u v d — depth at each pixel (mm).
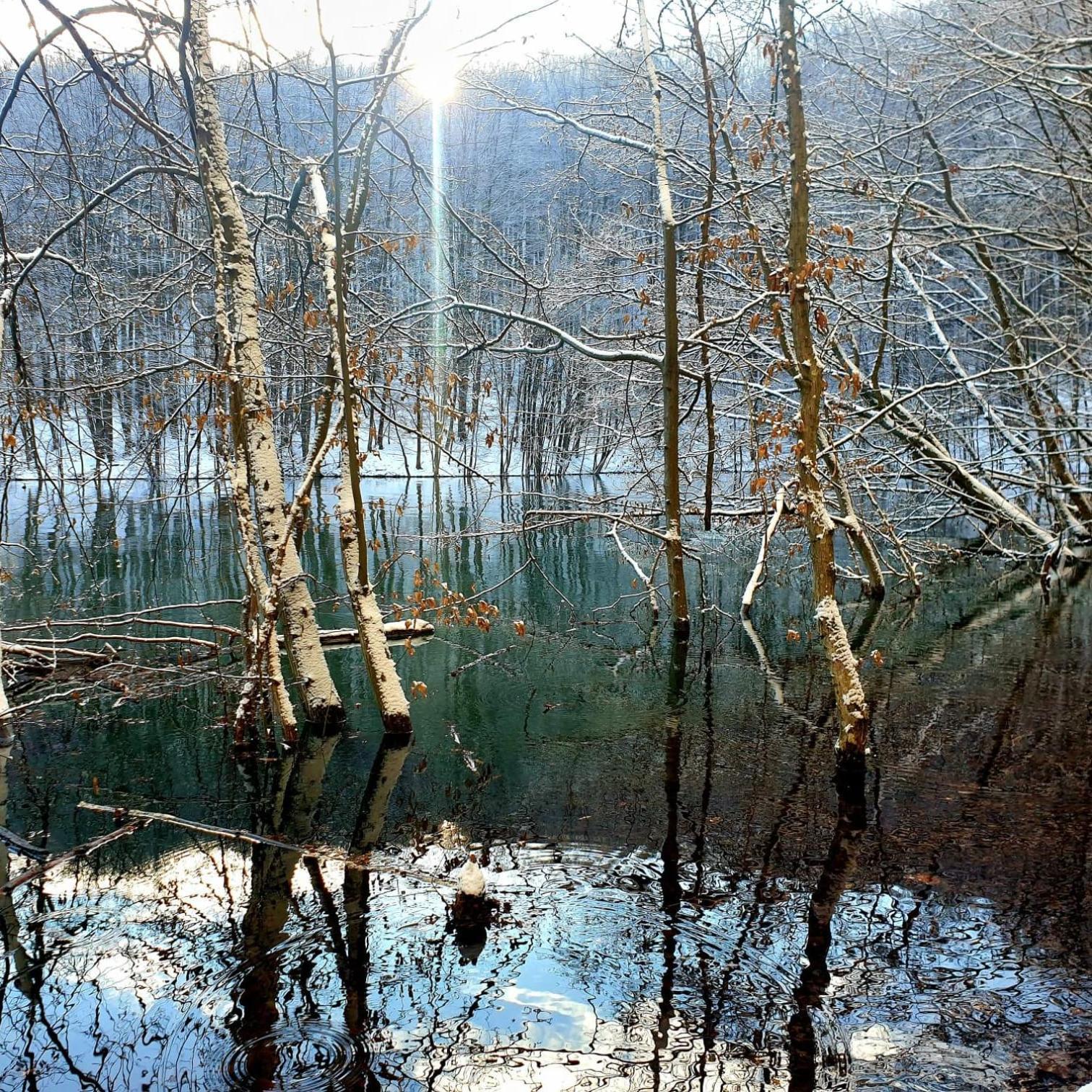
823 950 4223
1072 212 14422
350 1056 3500
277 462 7512
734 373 14797
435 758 6988
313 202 10477
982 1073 3369
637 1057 3477
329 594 13398
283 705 7246
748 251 11398
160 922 4535
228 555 16297
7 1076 3393
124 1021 3725
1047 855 5168
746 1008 3785
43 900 4785
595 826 5672
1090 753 6891
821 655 10258
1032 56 12688
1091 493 14453
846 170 12828
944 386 12148
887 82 13711
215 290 7570
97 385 9281
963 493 14820
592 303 18000
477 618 8461
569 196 17516
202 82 7438
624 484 19500
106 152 9703
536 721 7922
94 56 6559
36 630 10688
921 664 9703
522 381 23641
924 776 6469
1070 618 11984
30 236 12117
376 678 7539
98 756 7051
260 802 6125
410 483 27938
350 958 4176
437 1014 3746
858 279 13656
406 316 11422
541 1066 3416
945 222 13703
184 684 8750
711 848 5355
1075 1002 3793
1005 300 15680
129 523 19875
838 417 11742
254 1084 3350
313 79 9234
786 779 6496
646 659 10062
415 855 5289
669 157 11664
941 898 4711
